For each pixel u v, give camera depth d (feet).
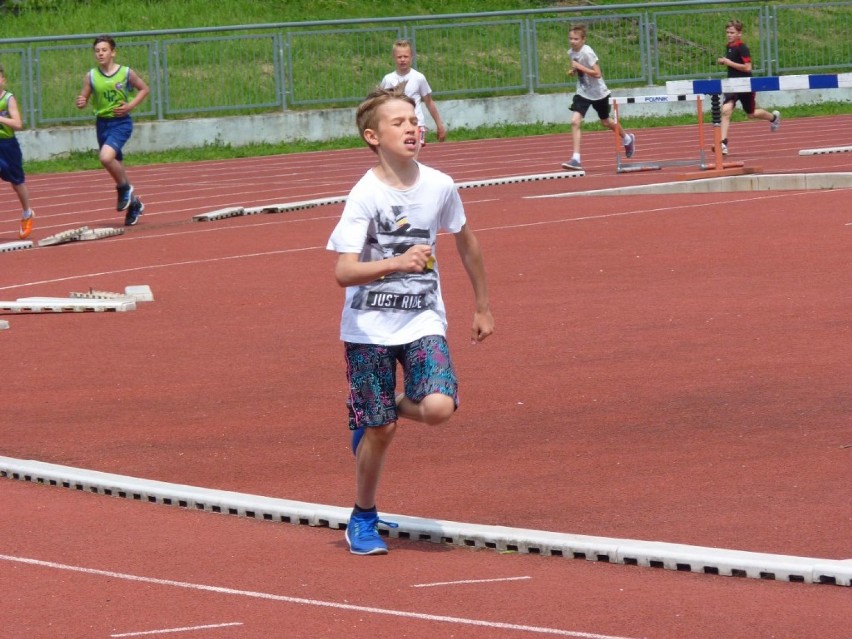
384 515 44.34
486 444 53.21
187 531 44.86
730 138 212.02
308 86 249.55
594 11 271.08
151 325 81.46
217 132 241.76
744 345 67.36
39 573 40.68
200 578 39.70
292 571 40.09
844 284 81.35
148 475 51.65
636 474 48.24
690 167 163.53
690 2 263.29
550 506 45.32
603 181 150.41
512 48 261.24
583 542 40.57
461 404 59.47
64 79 234.38
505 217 122.01
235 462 52.70
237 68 245.45
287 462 52.37
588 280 88.12
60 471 51.75
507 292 85.61
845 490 45.16
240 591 38.40
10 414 62.08
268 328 78.64
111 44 130.11
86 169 220.64
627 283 86.17
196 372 68.64
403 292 40.52
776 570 37.65
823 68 269.64
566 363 65.92
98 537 44.39
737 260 91.81
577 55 158.40
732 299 79.00
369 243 41.01
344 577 39.37
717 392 58.85
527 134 248.93
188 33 244.83
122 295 89.51
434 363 40.22
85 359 73.05
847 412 54.70
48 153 231.71
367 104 40.75
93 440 56.95
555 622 34.94
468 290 87.15
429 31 256.52
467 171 180.04
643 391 59.77
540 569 39.63
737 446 50.96
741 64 166.20
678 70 265.95
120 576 40.16
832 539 40.57
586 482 47.67
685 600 36.32
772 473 47.44
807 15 270.67
